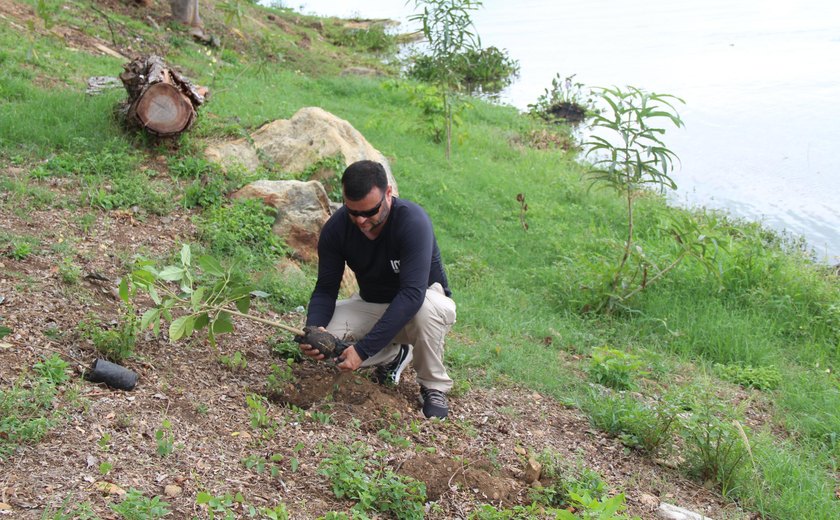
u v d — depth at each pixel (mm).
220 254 6398
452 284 8227
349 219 4324
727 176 13984
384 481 3529
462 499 3742
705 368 7008
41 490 3031
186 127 7727
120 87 9141
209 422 3869
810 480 4734
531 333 7148
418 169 11562
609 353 6289
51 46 11016
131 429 3598
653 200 12367
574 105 19484
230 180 7539
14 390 3568
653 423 4914
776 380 6762
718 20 33219
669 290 8383
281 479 3529
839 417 5980
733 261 8844
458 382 5191
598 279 8180
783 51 25438
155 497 3088
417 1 12758
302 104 13273
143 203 6730
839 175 14008
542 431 4891
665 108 18453
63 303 4648
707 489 4574
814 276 8914
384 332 4129
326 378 4543
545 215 11000
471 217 10531
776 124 17156
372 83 17391
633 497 4242
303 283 6367
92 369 3982
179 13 16094
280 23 22781
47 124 7820
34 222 5879
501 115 17391
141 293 5145
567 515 2957
